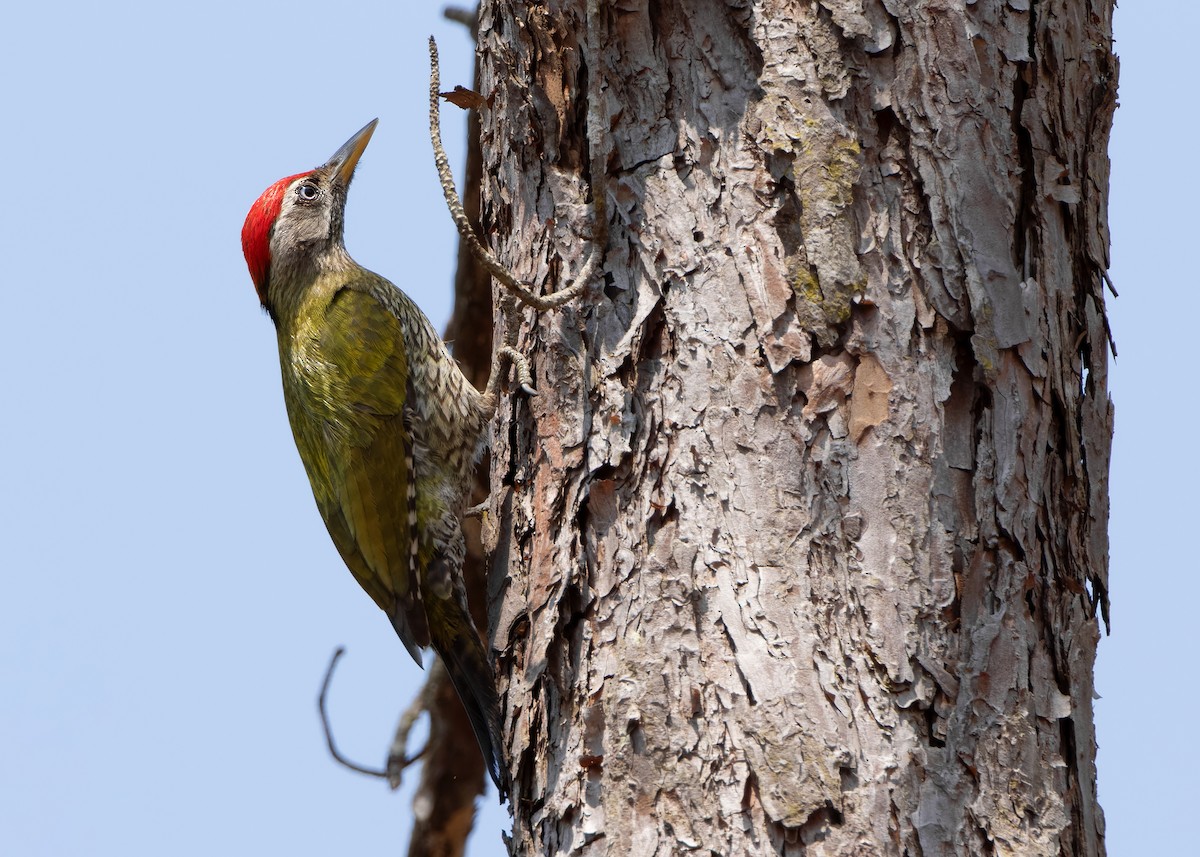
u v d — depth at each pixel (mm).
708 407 7344
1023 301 7320
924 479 7066
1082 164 7875
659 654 7094
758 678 6812
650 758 6934
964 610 6934
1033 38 7668
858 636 6859
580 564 7609
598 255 7961
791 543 7020
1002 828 6621
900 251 7293
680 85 7852
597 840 7012
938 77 7449
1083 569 7430
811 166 7363
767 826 6582
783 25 7574
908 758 6637
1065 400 7480
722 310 7441
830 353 7211
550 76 8336
